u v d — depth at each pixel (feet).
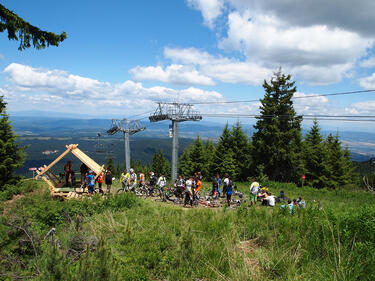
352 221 20.45
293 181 131.75
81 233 24.99
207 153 188.14
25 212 33.17
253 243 23.52
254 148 127.85
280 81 126.21
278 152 121.08
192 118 125.08
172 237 24.63
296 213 27.94
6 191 53.72
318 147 131.75
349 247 18.08
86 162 56.24
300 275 16.01
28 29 28.02
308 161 133.18
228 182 49.75
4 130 63.93
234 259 18.81
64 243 23.00
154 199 56.44
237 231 25.86
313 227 21.90
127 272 17.16
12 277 17.19
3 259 19.35
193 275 17.42
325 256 17.87
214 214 33.88
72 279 13.92
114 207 42.60
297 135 125.08
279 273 17.08
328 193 84.12
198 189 53.67
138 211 40.68
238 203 50.93
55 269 14.21
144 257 19.85
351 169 136.46
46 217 32.71
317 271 16.28
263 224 26.94
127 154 136.87
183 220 32.09
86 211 38.86
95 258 14.97
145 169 284.20
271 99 127.03
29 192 57.77
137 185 71.87
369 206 22.43
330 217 22.20
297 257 17.67
